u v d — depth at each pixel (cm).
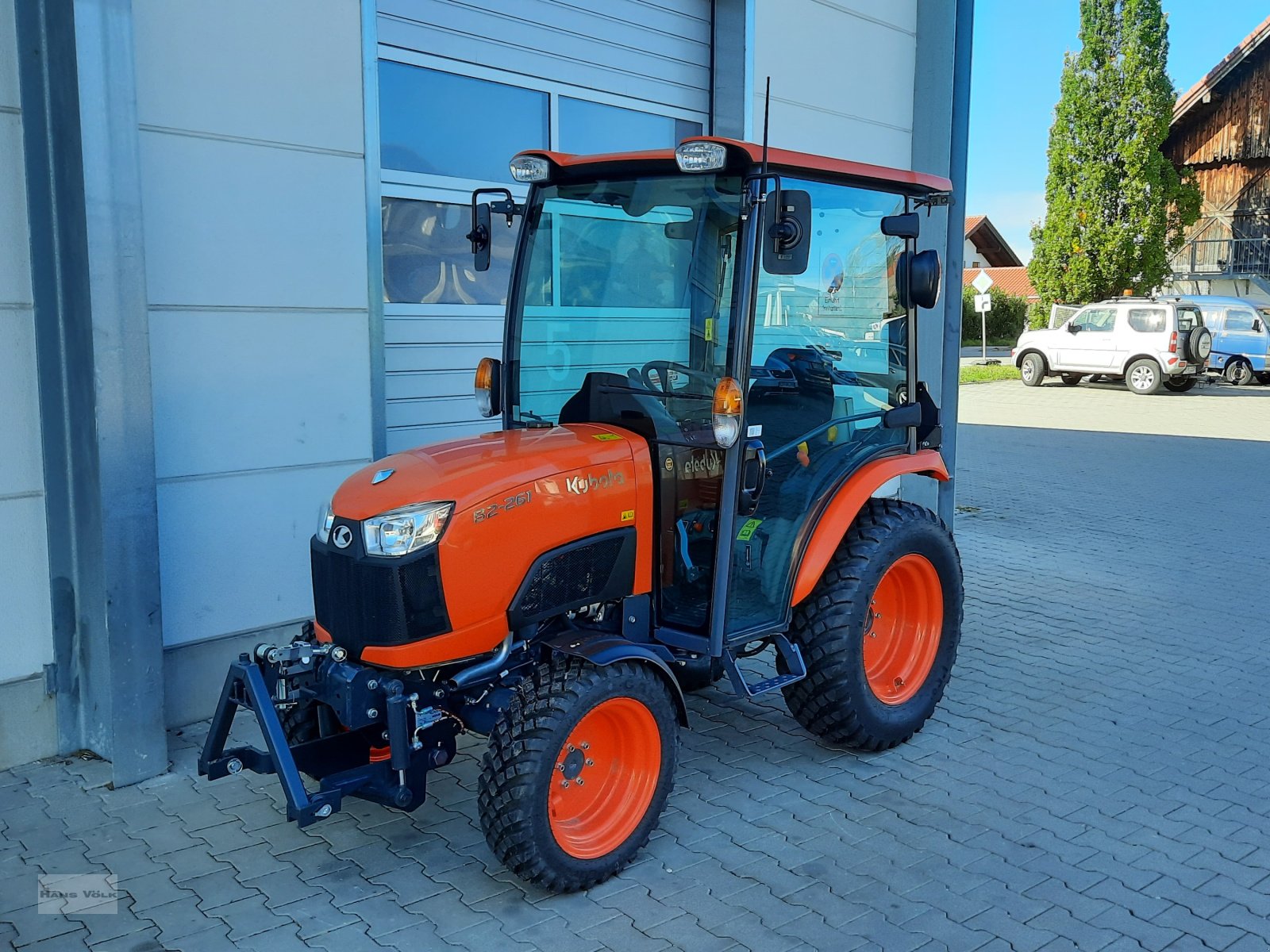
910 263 429
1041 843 372
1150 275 2833
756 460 374
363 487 347
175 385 454
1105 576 751
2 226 401
